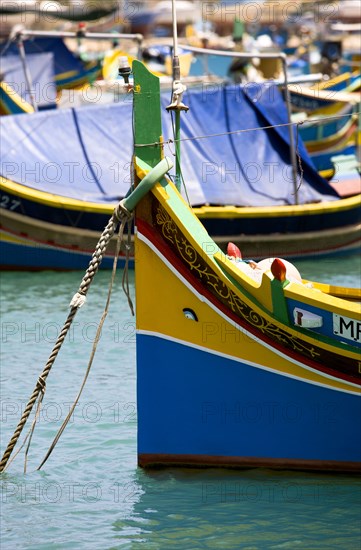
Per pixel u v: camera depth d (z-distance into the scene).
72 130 56.81
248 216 55.94
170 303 25.86
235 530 24.00
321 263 58.34
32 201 53.69
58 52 85.62
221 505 25.16
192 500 25.45
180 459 26.44
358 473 25.67
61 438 30.34
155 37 121.62
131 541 23.64
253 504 25.19
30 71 77.56
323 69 99.81
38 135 55.94
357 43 108.69
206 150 58.06
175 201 25.38
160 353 26.11
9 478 27.39
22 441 30.20
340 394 25.28
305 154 59.97
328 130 79.00
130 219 25.70
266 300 24.97
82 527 24.33
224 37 127.38
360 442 25.44
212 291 25.45
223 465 26.25
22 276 54.75
